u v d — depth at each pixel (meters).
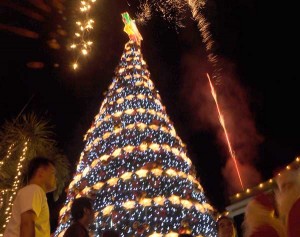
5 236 3.44
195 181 16.19
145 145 15.60
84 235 3.89
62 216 14.99
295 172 1.78
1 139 13.02
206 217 15.07
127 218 13.95
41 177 3.94
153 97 17.64
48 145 13.45
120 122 16.44
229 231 5.98
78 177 15.97
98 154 15.95
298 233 1.51
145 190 14.48
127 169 15.04
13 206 3.57
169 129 16.89
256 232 1.63
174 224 13.97
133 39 19.48
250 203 1.74
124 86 17.67
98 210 14.34
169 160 15.59
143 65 18.77
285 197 1.66
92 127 17.33
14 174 12.34
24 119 13.39
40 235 3.50
